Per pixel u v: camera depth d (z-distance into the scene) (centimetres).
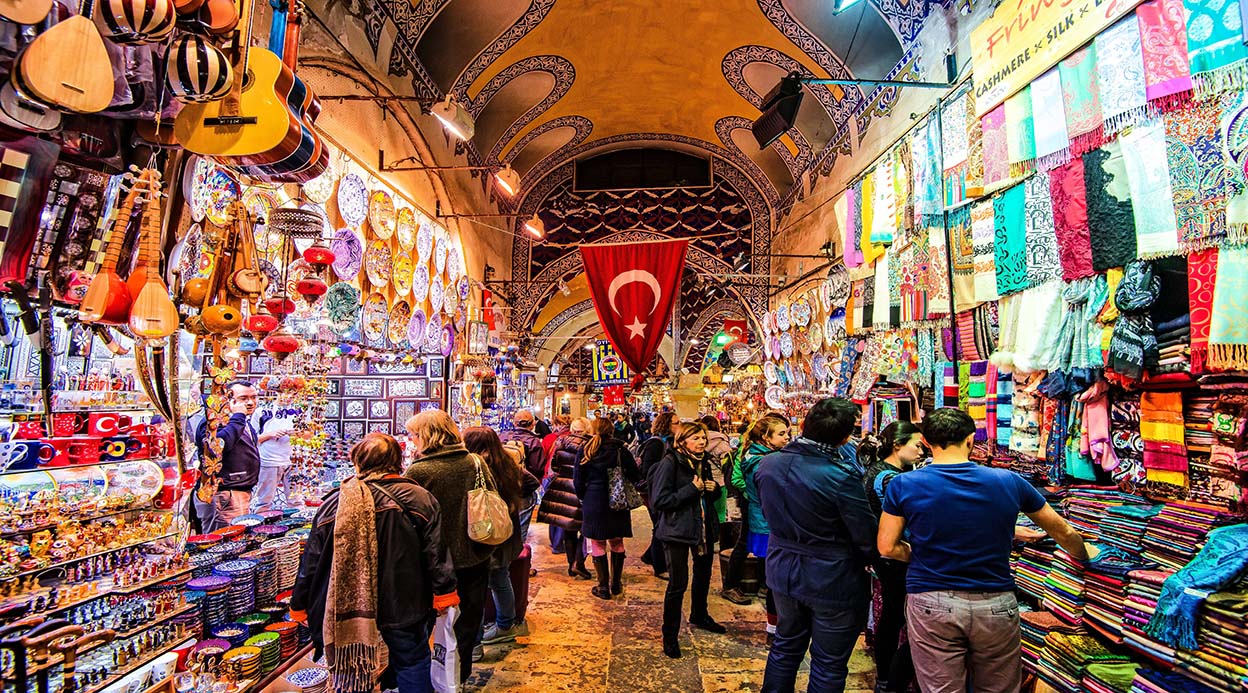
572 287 1312
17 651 161
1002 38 333
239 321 255
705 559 403
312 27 415
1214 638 197
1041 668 265
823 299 681
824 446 260
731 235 1073
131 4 145
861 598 247
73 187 192
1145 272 251
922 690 211
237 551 313
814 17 597
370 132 504
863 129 624
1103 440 282
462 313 727
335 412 630
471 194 808
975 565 205
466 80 695
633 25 742
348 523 227
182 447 243
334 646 218
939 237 410
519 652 368
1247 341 213
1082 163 285
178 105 184
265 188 330
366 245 475
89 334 224
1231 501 226
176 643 224
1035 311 314
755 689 322
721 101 869
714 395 1258
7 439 188
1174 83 237
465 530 294
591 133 1029
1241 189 215
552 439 704
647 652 368
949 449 222
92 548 201
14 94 152
